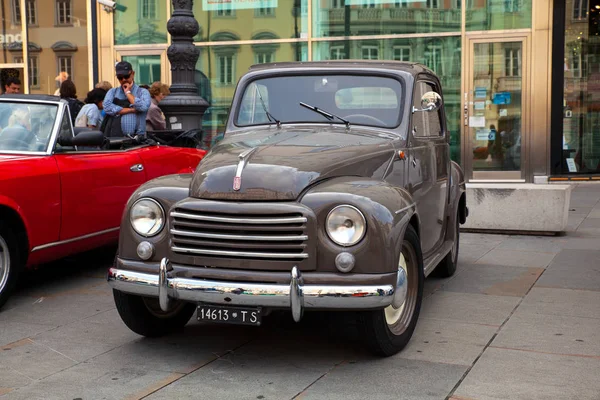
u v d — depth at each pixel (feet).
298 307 14.58
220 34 51.96
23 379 14.99
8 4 55.06
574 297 21.30
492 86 48.37
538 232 31.83
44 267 25.91
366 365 15.72
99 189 23.20
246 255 14.96
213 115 52.47
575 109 48.70
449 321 18.95
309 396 14.01
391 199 15.47
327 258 14.79
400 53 49.57
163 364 15.90
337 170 16.05
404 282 15.60
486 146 48.78
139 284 15.62
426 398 13.84
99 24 53.52
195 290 15.01
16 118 22.47
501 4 47.80
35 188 20.76
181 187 16.05
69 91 34.99
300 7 50.65
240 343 17.35
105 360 16.17
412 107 19.25
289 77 20.10
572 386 14.43
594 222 34.99
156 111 36.11
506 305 20.49
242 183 15.21
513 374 15.10
